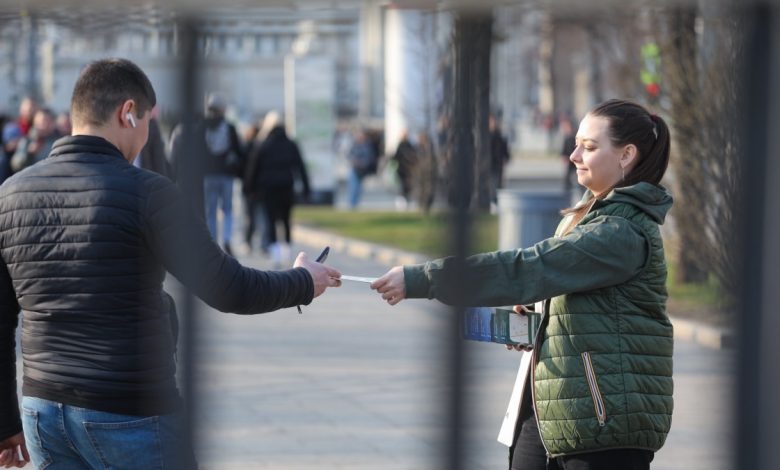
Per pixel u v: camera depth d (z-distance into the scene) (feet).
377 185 173.58
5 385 18.48
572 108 258.78
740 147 16.60
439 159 93.45
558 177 172.65
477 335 19.13
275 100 195.21
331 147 124.67
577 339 17.89
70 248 17.13
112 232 17.03
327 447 32.14
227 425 34.50
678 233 56.39
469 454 17.75
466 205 18.21
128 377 17.13
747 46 16.39
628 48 55.93
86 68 18.01
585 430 17.76
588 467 18.02
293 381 40.68
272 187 76.48
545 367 18.15
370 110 264.72
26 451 19.16
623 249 17.62
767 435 16.57
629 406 17.71
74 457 17.70
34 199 17.38
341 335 50.19
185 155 19.45
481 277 17.71
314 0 17.06
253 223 82.94
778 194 16.31
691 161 53.57
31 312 17.47
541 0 17.53
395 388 39.52
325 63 123.85
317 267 18.35
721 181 49.52
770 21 16.21
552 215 65.98
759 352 16.55
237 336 49.85
